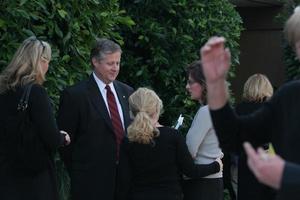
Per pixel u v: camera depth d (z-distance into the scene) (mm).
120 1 11578
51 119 6910
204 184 7902
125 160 7336
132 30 11664
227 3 12844
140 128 7176
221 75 3961
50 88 8492
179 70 11945
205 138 7820
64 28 8914
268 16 19172
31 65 6961
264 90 8797
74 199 7969
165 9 11836
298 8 4090
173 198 7281
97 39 8656
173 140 7344
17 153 6848
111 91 8227
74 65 9023
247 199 8047
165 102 12125
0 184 6949
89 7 9219
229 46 12797
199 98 7914
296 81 4125
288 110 4039
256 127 4188
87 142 7922
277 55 19125
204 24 12125
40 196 6988
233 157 8922
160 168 7254
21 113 6844
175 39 11898
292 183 3369
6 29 8117
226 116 4105
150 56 11984
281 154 4016
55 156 8406
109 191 7902
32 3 8188
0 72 8141
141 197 7207
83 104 7961
